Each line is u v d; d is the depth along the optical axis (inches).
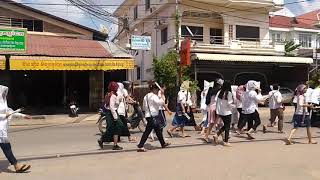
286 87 1423.5
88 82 1165.7
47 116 952.9
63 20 1122.0
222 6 1425.9
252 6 1457.9
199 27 1422.2
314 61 1585.9
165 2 1391.5
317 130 626.8
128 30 1787.6
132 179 312.5
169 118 870.4
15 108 1103.0
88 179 315.0
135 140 509.4
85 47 1043.9
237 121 576.7
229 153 417.1
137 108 579.8
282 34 2042.3
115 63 979.3
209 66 1358.3
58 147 479.8
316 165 358.9
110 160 389.7
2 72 1095.0
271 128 650.8
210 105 490.3
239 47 1386.6
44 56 932.0
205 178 312.2
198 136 548.4
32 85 1125.7
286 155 405.4
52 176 326.3
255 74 1449.3
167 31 1421.0
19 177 323.9
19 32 883.4
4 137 332.5
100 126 598.2
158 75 1162.6
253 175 321.4
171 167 352.5
